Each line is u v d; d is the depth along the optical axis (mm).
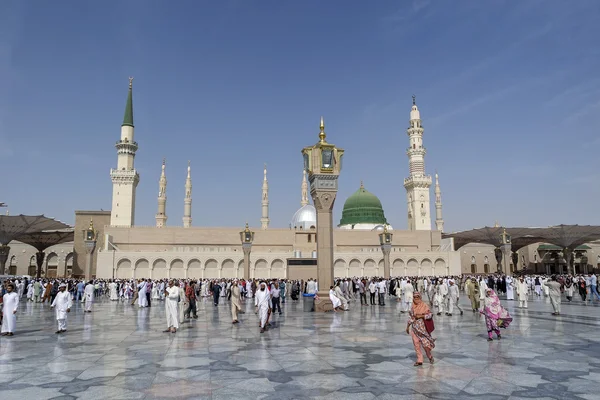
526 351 11805
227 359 10938
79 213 88875
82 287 37000
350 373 9352
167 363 10484
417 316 10312
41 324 19312
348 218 109375
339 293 25391
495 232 73500
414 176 99562
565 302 30547
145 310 27703
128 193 91562
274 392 7910
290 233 89062
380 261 82125
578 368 9711
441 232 95125
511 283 35625
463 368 9758
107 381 8750
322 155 25781
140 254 73375
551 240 73875
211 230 87500
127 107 96812
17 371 9688
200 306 30609
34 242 79500
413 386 8258
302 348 12492
